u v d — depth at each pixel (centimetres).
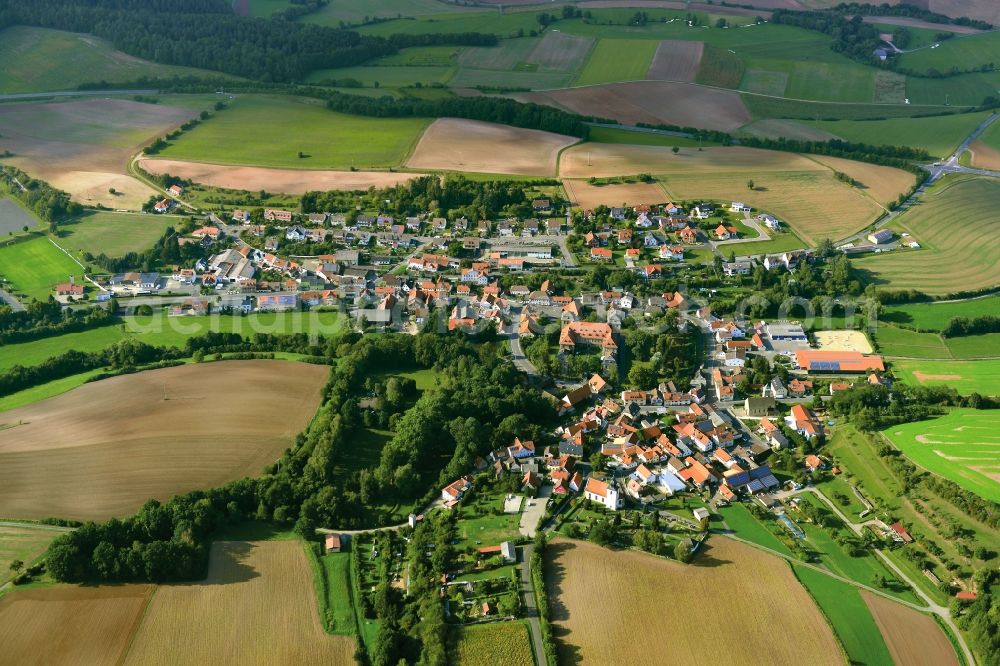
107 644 18675
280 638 18988
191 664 18300
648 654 18512
